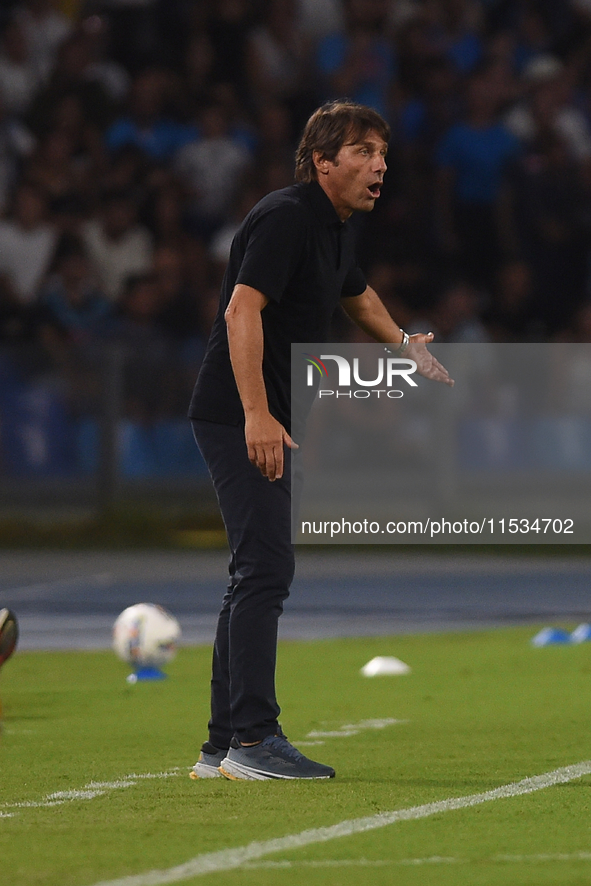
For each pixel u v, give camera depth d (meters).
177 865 13.98
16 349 60.88
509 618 40.41
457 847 14.76
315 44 74.75
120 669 31.28
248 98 72.38
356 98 71.56
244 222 18.69
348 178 18.56
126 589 47.34
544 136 68.38
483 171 67.56
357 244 67.12
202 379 18.89
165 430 61.97
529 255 66.88
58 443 61.12
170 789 18.11
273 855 14.41
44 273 65.00
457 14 74.94
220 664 19.17
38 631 38.19
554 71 71.12
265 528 18.41
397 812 16.53
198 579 50.25
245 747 18.69
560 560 57.22
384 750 21.11
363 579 50.34
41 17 73.00
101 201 67.06
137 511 61.66
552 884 13.27
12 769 19.77
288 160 69.75
